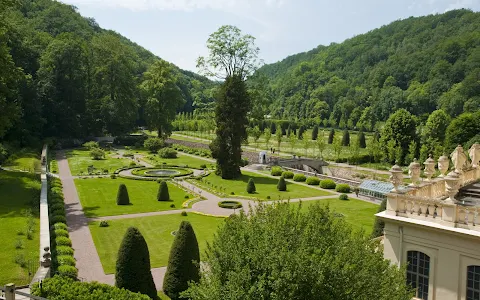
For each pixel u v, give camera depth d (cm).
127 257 1938
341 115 14675
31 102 7712
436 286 1516
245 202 4431
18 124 6994
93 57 10188
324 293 1191
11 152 5959
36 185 4156
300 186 5550
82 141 9306
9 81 4469
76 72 9238
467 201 1772
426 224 1509
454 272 1470
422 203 1554
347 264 1228
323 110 15388
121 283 1944
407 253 1603
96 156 7262
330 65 19788
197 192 4897
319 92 16562
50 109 8688
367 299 1261
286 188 5303
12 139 6956
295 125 13375
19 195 3631
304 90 18275
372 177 6391
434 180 1952
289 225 1376
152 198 4478
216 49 6412
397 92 12719
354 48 19738
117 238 3056
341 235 1390
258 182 5725
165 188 4388
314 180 5688
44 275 1988
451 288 1479
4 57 4059
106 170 6031
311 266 1194
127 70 10094
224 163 5875
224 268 1353
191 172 6200
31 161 5744
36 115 7812
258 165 7094
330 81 17662
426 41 16138
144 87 9662
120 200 4128
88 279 2309
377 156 7319
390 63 15288
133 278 1934
